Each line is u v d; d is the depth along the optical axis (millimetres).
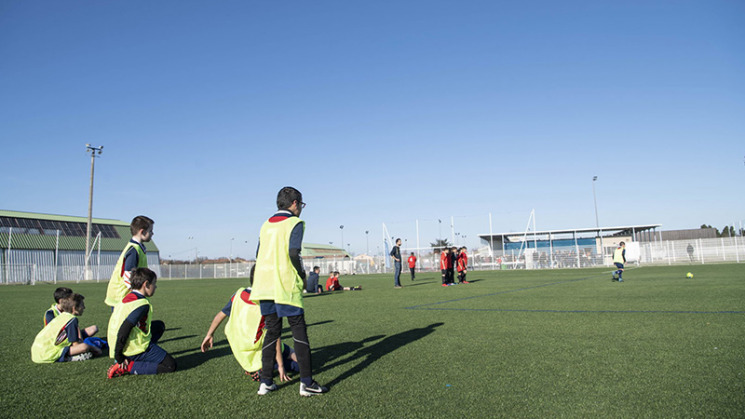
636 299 9109
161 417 2943
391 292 14406
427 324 6629
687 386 3244
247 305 3879
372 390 3396
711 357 4062
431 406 2988
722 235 64875
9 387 3775
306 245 64625
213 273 47406
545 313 7441
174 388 3656
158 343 5816
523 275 24266
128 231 51812
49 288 24797
